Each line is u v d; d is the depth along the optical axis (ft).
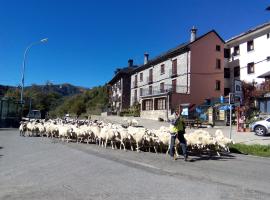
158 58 166.71
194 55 144.15
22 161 39.45
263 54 129.18
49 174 32.40
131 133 51.67
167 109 138.92
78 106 300.40
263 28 127.85
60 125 69.87
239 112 94.38
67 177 31.22
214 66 147.74
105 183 29.12
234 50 147.84
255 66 133.49
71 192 25.95
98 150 51.24
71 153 46.98
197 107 126.41
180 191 26.84
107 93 284.41
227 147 53.62
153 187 27.96
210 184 29.68
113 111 210.18
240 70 142.92
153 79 175.32
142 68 190.39
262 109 109.60
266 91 109.70
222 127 103.24
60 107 332.80
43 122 81.71
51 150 49.96
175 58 153.89
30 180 29.76
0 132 87.30
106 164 38.50
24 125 77.15
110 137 53.57
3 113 111.04
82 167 36.29
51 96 342.64
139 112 171.83
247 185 29.71
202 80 144.56
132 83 207.31
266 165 42.01
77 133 61.36
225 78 150.71
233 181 31.22
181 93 140.36
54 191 26.18
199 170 36.55
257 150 56.34
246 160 46.26
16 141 62.75
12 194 25.14
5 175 31.63
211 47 147.95
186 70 144.46
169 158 45.19
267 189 28.37
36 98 298.76
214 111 112.88
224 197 25.38
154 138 50.19
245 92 114.83
